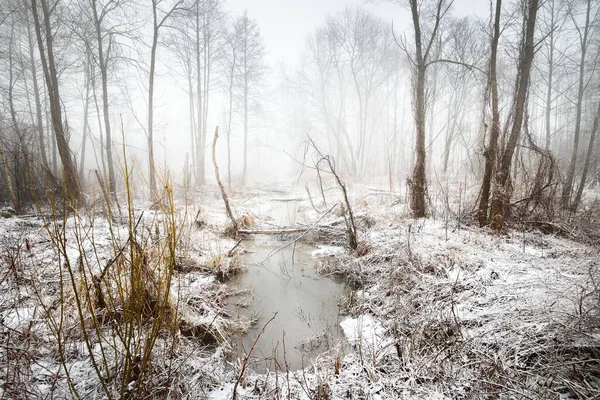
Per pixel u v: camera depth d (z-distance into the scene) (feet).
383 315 13.92
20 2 38.83
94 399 7.40
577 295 11.16
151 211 26.81
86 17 38.29
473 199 26.45
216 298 15.97
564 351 9.18
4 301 10.78
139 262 7.12
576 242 19.77
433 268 16.57
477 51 46.91
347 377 9.85
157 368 8.55
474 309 12.14
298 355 11.89
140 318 7.22
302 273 20.57
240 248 25.00
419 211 25.96
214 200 41.75
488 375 8.87
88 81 47.26
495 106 20.93
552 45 39.40
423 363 9.93
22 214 24.08
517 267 15.14
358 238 23.76
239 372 10.21
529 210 23.43
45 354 9.09
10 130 39.09
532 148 23.41
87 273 12.93
